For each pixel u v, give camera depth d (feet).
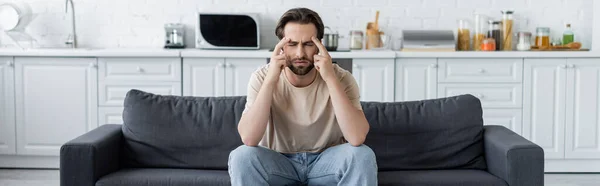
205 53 15.61
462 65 15.76
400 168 10.37
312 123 9.31
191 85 15.76
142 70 15.74
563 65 15.71
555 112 15.81
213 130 10.50
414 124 10.48
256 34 16.38
